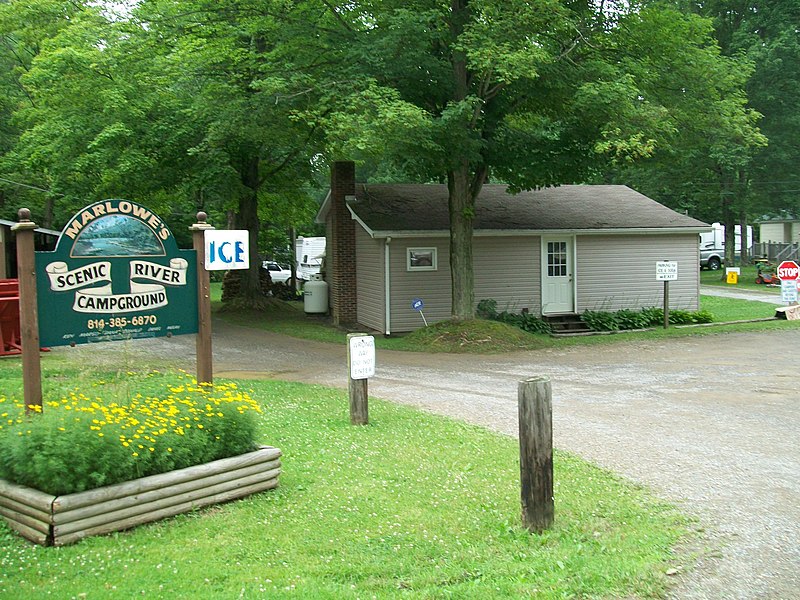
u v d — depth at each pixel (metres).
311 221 38.25
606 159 18.28
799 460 7.97
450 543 5.60
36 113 23.23
